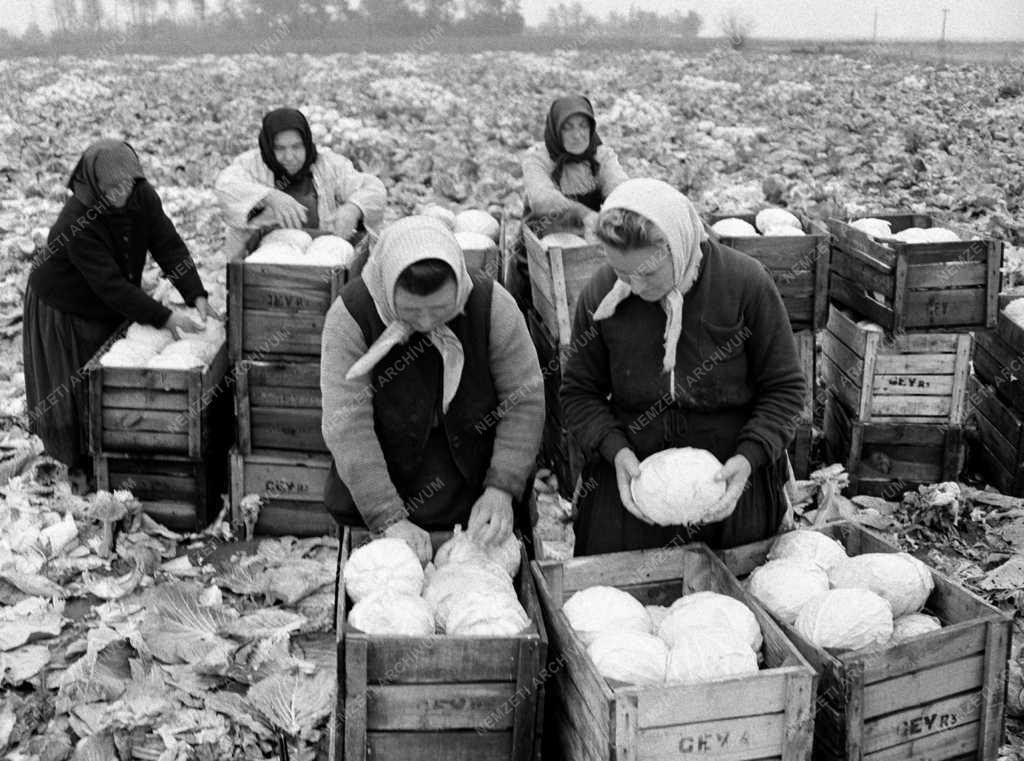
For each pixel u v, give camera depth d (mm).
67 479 5309
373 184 5727
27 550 4570
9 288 7906
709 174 12062
